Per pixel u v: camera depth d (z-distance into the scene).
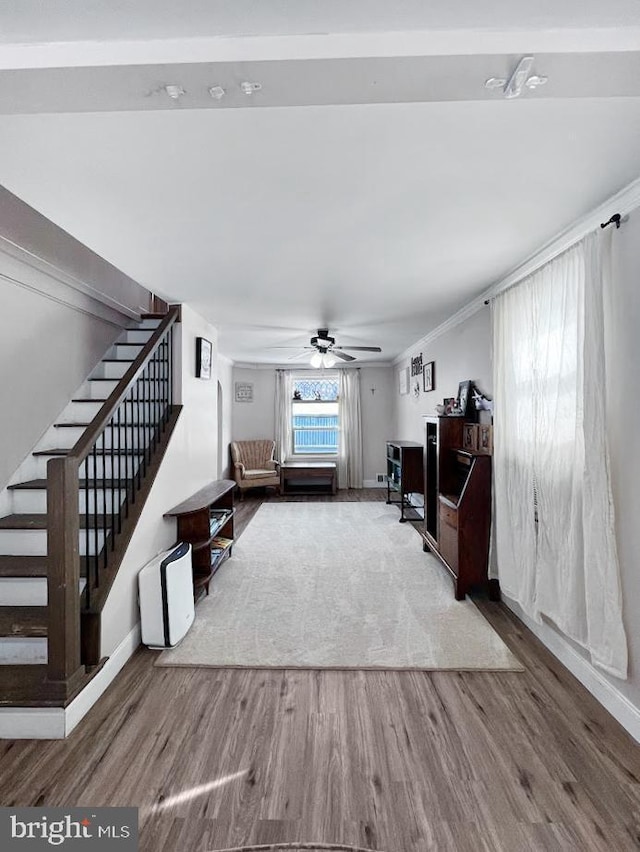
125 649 2.57
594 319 2.13
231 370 8.46
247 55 1.10
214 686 2.34
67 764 1.80
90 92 1.20
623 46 1.07
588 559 2.17
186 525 3.55
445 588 3.67
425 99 1.24
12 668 2.18
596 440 2.12
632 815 1.56
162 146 1.64
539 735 1.96
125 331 4.16
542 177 1.88
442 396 5.08
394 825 1.52
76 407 3.31
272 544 4.95
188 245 2.61
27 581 2.39
